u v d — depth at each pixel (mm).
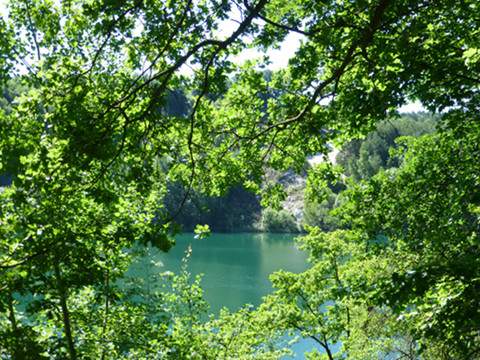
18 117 7289
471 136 10641
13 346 7738
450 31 8359
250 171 10328
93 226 8422
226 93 9289
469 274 5680
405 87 7918
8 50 8219
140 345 12219
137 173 7285
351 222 12984
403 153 13273
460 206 10188
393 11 7281
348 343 17062
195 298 16203
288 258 78750
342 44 8117
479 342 6879
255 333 18000
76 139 6414
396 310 6059
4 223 7461
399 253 12562
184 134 9219
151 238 6348
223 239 110375
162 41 7590
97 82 8273
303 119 8602
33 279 7184
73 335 12031
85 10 7000
